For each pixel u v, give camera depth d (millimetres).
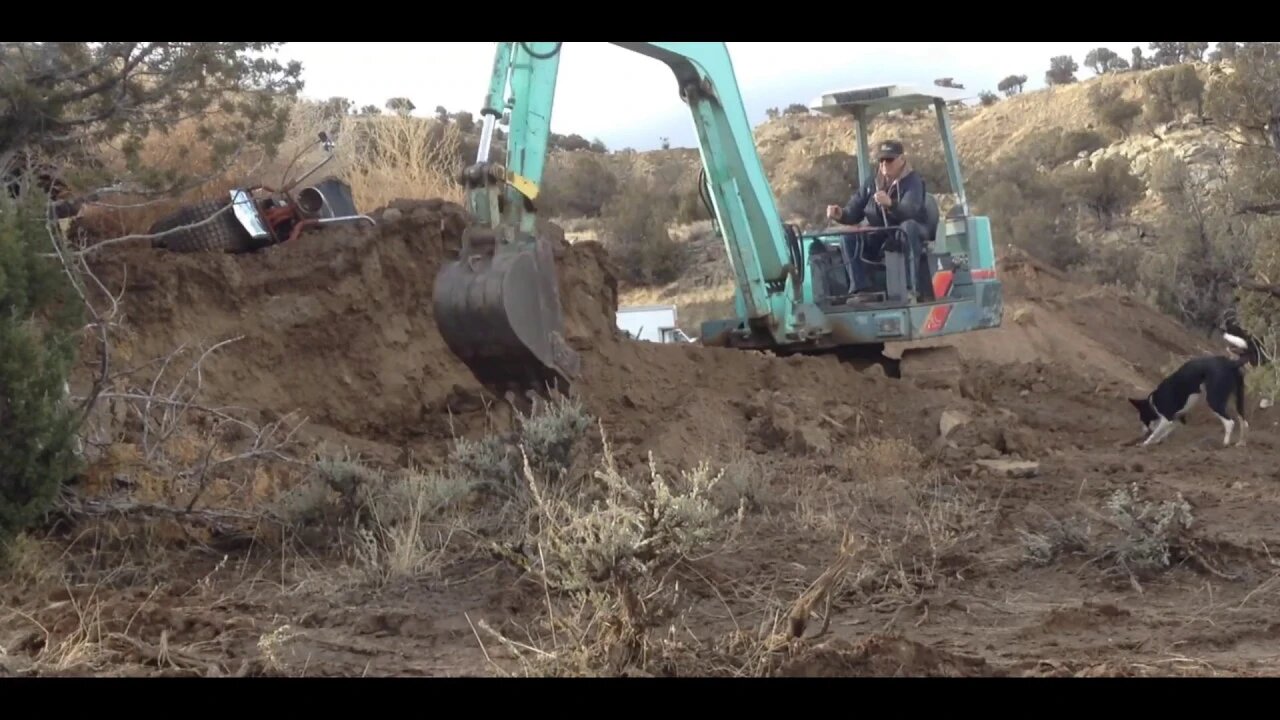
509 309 9812
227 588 7961
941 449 13266
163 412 10516
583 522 6449
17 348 7945
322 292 12844
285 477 10023
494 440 9867
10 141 11414
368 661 6449
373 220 13578
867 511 10164
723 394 14547
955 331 17062
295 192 14297
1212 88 24859
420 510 8812
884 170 16984
